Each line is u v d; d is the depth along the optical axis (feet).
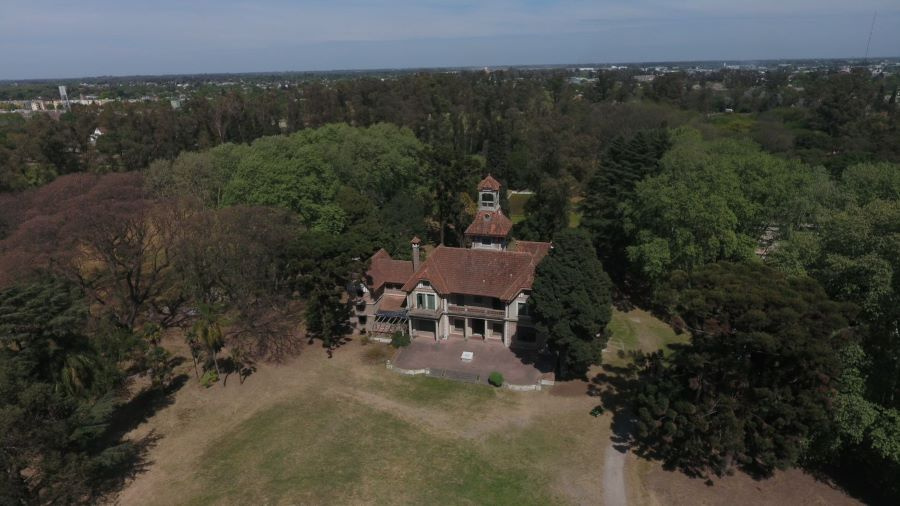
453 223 297.33
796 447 119.85
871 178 209.36
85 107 500.33
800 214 205.36
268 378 178.19
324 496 126.31
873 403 126.00
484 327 197.77
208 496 127.44
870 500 126.93
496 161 412.98
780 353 111.75
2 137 353.92
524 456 138.62
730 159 222.89
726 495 126.11
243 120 457.68
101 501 126.62
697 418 119.75
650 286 240.94
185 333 203.72
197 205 227.20
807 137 424.87
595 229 243.19
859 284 134.82
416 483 129.70
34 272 160.25
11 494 105.60
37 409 110.22
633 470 133.59
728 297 112.37
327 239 192.44
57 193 221.25
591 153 399.24
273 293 217.15
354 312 206.49
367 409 159.94
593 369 179.01
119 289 196.13
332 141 325.21
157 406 164.04
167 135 386.93
